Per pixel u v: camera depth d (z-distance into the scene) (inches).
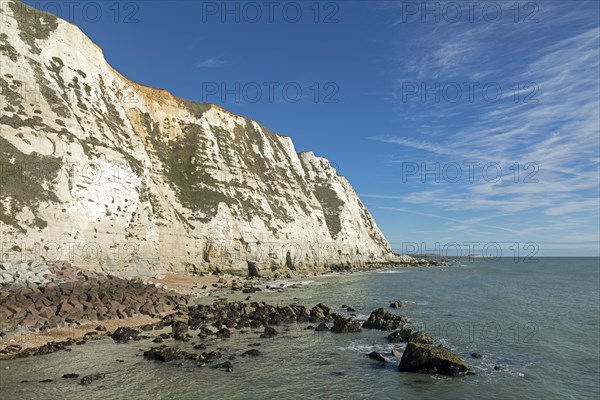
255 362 737.0
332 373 687.7
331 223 3863.2
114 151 1823.3
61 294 1032.2
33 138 1470.2
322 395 590.6
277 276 2541.8
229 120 3344.0
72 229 1427.2
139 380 624.7
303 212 3383.4
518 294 1871.3
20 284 1019.3
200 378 643.5
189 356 745.0
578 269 4805.6
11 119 1454.2
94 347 791.7
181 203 2377.0
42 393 560.4
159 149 2578.7
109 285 1238.3
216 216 2412.6
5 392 559.8
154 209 2108.8
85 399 545.0
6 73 1566.2
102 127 1878.7
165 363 710.5
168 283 1710.1
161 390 588.1
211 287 1814.7
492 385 649.6
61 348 769.6
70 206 1453.0
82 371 656.4
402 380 660.7
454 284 2313.0
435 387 633.0
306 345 863.7
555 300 1683.1
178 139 2768.2
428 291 1916.8
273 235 2775.6
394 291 1893.5
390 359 770.2
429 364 698.2
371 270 3602.4
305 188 3804.1
